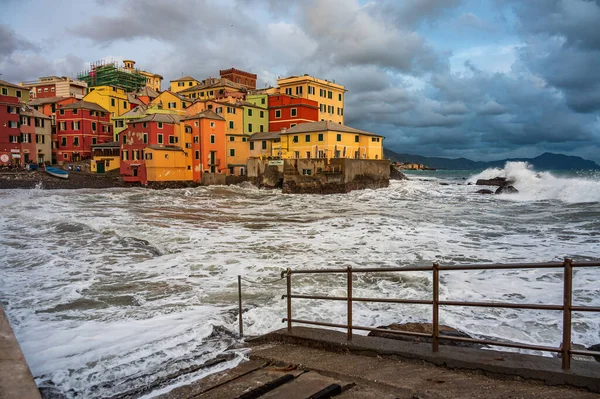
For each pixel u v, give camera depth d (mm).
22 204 30078
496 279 10609
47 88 77875
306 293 9555
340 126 54062
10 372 3787
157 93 80875
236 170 59312
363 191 47062
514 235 17531
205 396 3951
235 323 7535
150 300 9219
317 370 4281
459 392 3398
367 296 9312
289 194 45938
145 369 5402
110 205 32125
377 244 15688
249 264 12570
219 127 57375
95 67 87438
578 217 22688
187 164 56000
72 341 6703
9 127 55656
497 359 3885
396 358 4395
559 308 3471
